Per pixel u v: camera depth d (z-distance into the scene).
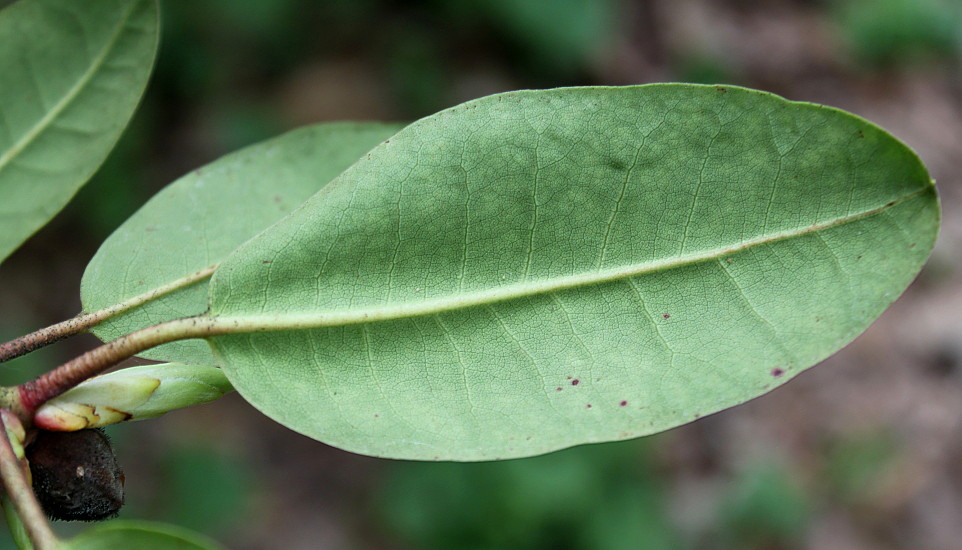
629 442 0.94
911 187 0.25
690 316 0.26
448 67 1.17
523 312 0.26
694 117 0.26
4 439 0.24
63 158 0.29
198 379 0.26
